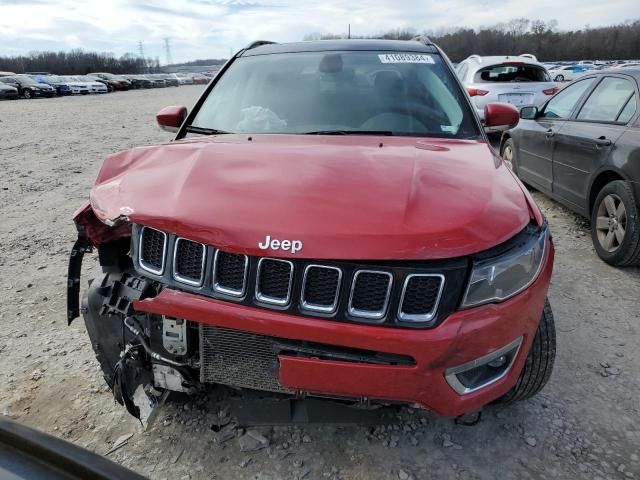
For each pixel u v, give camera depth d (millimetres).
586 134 4492
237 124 2879
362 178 1921
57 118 17203
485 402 1841
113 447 2217
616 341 3066
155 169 2121
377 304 1637
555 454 2191
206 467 2113
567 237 4855
